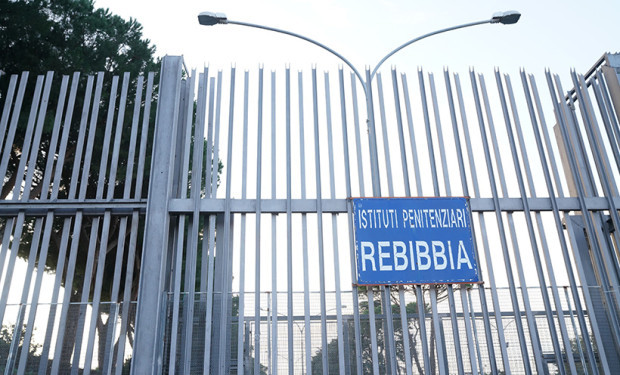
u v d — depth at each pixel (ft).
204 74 25.76
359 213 22.45
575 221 29.30
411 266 21.77
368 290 21.54
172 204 22.86
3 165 23.94
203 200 22.91
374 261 21.77
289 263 21.81
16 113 25.43
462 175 23.80
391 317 21.15
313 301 21.21
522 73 26.78
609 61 27.66
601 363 20.67
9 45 40.63
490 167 24.12
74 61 42.34
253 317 21.09
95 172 44.96
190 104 25.07
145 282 21.06
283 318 20.92
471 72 26.53
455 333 21.03
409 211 22.66
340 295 21.33
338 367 20.25
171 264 22.65
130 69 46.21
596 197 24.25
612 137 26.11
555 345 20.79
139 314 20.52
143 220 47.80
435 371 20.52
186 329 20.67
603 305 21.89
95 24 44.93
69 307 21.15
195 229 22.18
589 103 26.91
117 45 46.57
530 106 25.98
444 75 26.32
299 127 24.45
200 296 21.43
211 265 21.44
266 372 20.01
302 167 23.68
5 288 21.33
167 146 23.71
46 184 23.44
